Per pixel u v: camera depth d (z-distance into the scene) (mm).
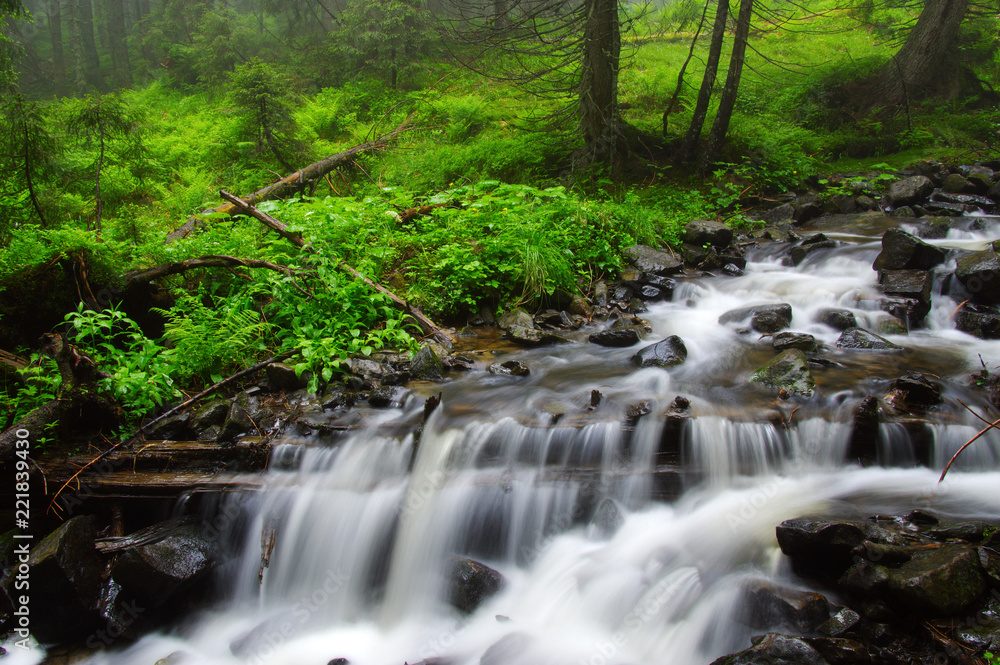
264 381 5941
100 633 4250
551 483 4648
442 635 4121
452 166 12422
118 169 11453
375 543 4609
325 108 16391
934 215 10359
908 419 4730
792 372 5461
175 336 6156
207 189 12109
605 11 11453
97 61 29141
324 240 7512
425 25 19203
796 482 4562
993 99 16016
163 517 4797
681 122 13977
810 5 22203
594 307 7875
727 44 18578
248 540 4691
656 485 4648
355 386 5871
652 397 5344
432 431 5031
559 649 3732
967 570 3258
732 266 8945
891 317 6828
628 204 10266
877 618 3279
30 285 6172
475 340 7125
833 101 15797
